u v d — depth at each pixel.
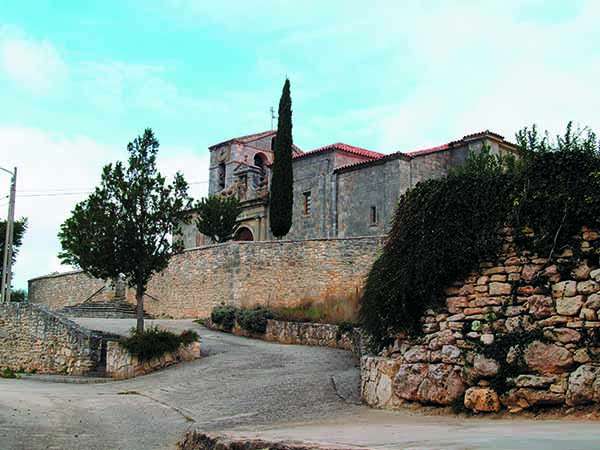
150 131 24.17
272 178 41.28
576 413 10.23
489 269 12.02
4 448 10.84
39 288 49.94
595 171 11.20
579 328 10.75
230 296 32.56
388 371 12.99
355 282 30.48
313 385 16.34
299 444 7.85
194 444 10.29
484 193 12.38
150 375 21.33
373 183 38.66
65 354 25.12
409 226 13.23
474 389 11.28
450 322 12.21
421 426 10.02
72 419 14.27
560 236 11.34
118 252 23.22
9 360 27.70
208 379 18.91
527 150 12.38
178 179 24.16
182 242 24.34
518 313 11.47
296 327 26.36
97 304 39.50
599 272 10.79
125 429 13.11
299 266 31.92
